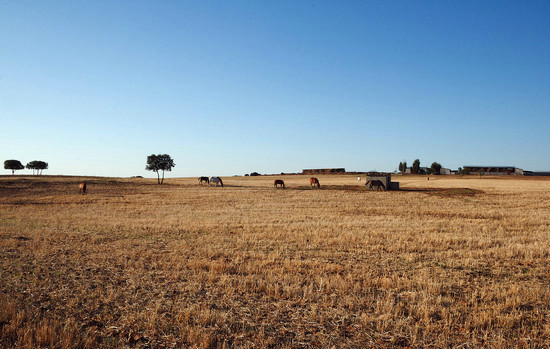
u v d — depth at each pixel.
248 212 28.94
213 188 63.41
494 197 43.28
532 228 19.64
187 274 9.95
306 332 6.34
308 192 52.19
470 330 6.44
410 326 6.50
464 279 9.77
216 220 23.52
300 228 19.48
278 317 6.96
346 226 20.34
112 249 13.72
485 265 11.45
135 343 5.86
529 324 6.73
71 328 6.14
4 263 11.07
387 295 8.17
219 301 7.79
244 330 6.27
